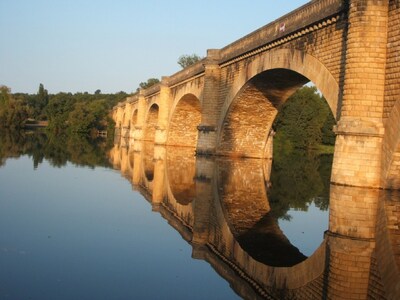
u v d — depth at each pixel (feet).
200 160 121.60
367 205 51.78
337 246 35.88
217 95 132.46
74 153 127.95
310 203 59.47
